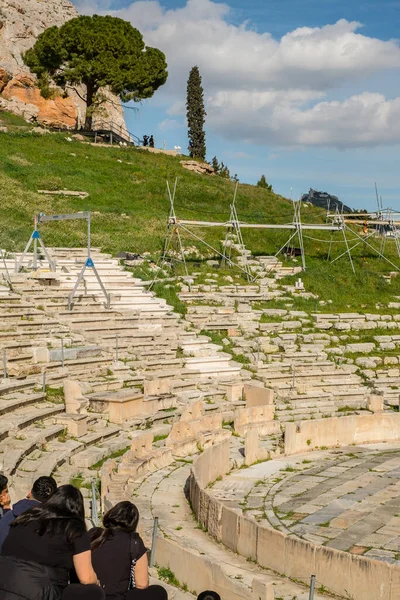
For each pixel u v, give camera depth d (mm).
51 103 88750
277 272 50531
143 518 17672
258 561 14984
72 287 39562
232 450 25797
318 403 33000
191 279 46031
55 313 34562
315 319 43312
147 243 51094
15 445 20453
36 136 73625
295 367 36562
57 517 8109
